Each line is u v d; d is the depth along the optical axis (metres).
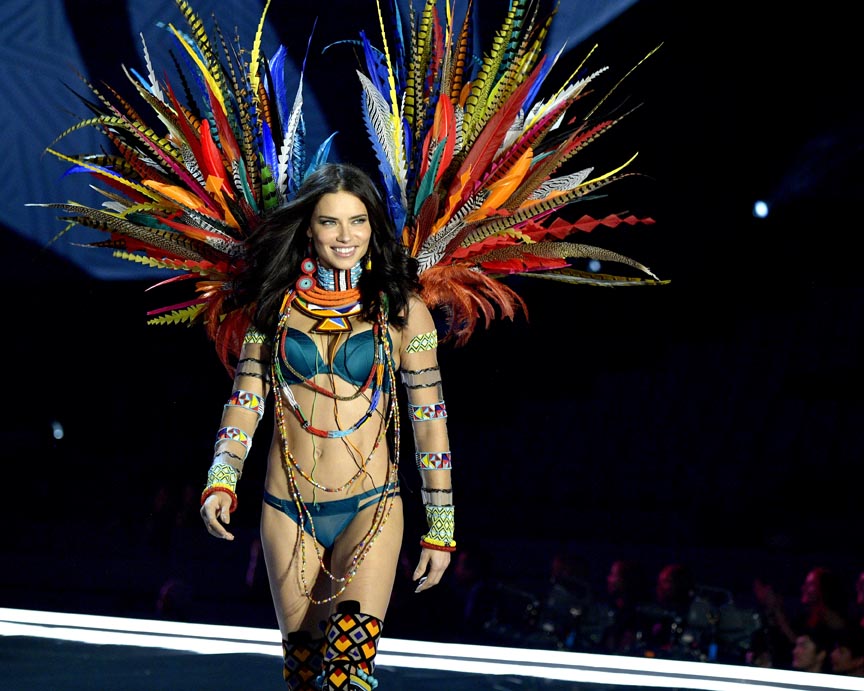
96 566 10.54
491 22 7.59
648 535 10.12
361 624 2.62
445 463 2.80
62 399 13.30
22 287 13.10
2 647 4.03
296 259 2.81
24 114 9.44
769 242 12.18
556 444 11.95
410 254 2.96
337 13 8.81
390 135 3.03
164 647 4.07
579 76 9.76
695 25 11.19
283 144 3.10
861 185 11.73
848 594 7.59
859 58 11.23
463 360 12.80
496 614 8.15
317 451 2.72
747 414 11.43
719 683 3.75
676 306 12.55
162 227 3.03
